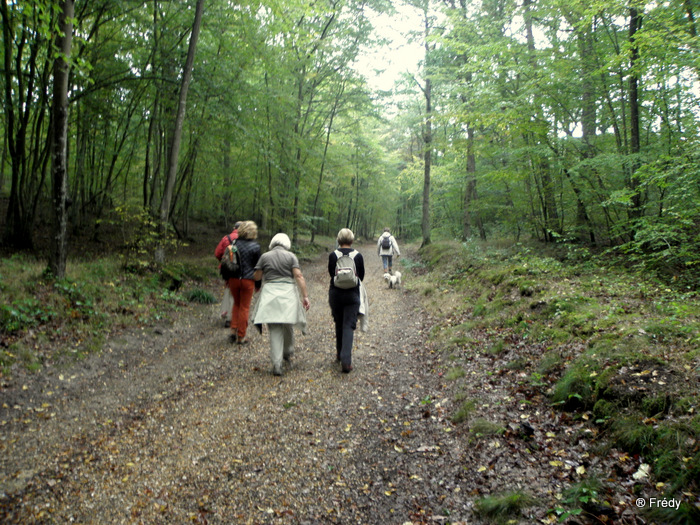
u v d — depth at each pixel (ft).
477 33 38.86
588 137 35.45
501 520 7.77
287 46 45.34
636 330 12.97
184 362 17.15
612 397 10.36
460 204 71.82
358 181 103.30
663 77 23.17
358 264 16.33
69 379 14.46
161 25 32.71
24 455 9.96
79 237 40.60
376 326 23.65
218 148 48.52
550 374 12.96
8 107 28.17
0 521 7.77
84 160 42.73
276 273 16.16
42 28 19.03
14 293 18.80
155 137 39.60
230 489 9.05
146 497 8.70
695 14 24.63
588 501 7.64
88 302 20.54
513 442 10.30
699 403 8.91
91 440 10.93
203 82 34.53
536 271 24.95
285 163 53.72
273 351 15.79
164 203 31.83
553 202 36.78
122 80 31.53
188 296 27.30
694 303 16.21
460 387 14.01
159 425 11.85
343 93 61.26
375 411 13.02
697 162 19.21
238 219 81.56
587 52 31.30
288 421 12.19
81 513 8.15
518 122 31.19
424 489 9.14
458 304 25.27
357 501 8.79
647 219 23.52
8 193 51.49
